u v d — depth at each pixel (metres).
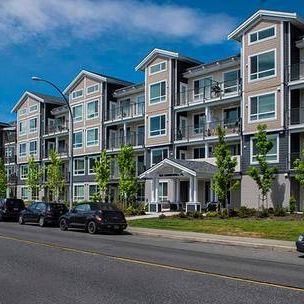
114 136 57.28
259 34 39.88
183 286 10.21
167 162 41.00
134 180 42.59
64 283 10.55
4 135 82.00
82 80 60.44
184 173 40.19
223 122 43.69
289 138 37.47
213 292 9.57
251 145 39.75
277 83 38.31
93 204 26.62
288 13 37.72
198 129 46.31
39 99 68.50
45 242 19.84
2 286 10.20
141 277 11.35
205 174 39.97
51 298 9.03
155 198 42.25
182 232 25.28
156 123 49.19
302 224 25.41
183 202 44.16
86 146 59.22
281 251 18.58
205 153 45.00
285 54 38.09
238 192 41.09
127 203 42.31
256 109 39.66
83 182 59.50
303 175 30.55
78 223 26.73
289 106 37.69
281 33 38.31
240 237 22.53
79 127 60.50
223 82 44.03
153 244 20.31
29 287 10.09
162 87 48.81
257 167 38.50
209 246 20.05
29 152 70.50
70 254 15.77
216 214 32.59
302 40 37.69
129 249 17.77
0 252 16.20
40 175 62.00
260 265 13.85
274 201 37.53
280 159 37.72
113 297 9.10
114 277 11.34
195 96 47.12
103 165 46.44
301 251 16.03
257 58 39.88
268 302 8.70
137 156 53.88
